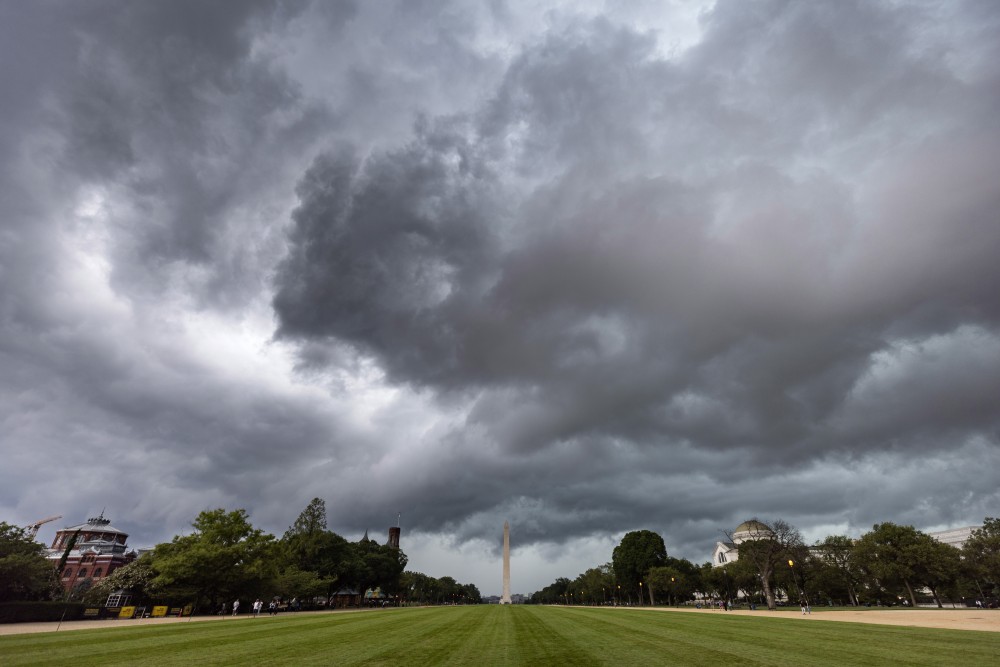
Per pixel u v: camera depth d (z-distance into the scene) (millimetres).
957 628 34281
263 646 26766
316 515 115438
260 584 74688
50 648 26047
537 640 29891
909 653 21766
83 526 138625
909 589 92375
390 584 150500
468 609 98500
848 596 117438
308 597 108562
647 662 20578
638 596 158875
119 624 47969
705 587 140625
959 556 93375
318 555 111812
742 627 38375
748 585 125750
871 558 96562
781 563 98938
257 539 75938
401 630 38156
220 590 70250
